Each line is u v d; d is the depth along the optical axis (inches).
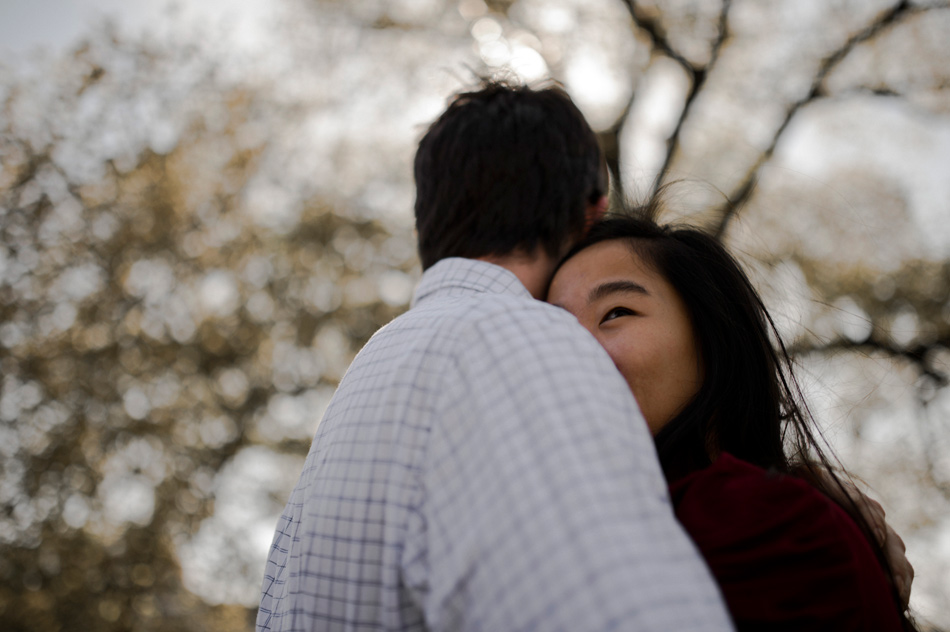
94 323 327.0
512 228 40.2
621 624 18.4
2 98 317.7
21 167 318.3
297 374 363.6
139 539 319.0
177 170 350.3
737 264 46.7
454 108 42.2
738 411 41.7
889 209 295.7
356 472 27.2
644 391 40.3
